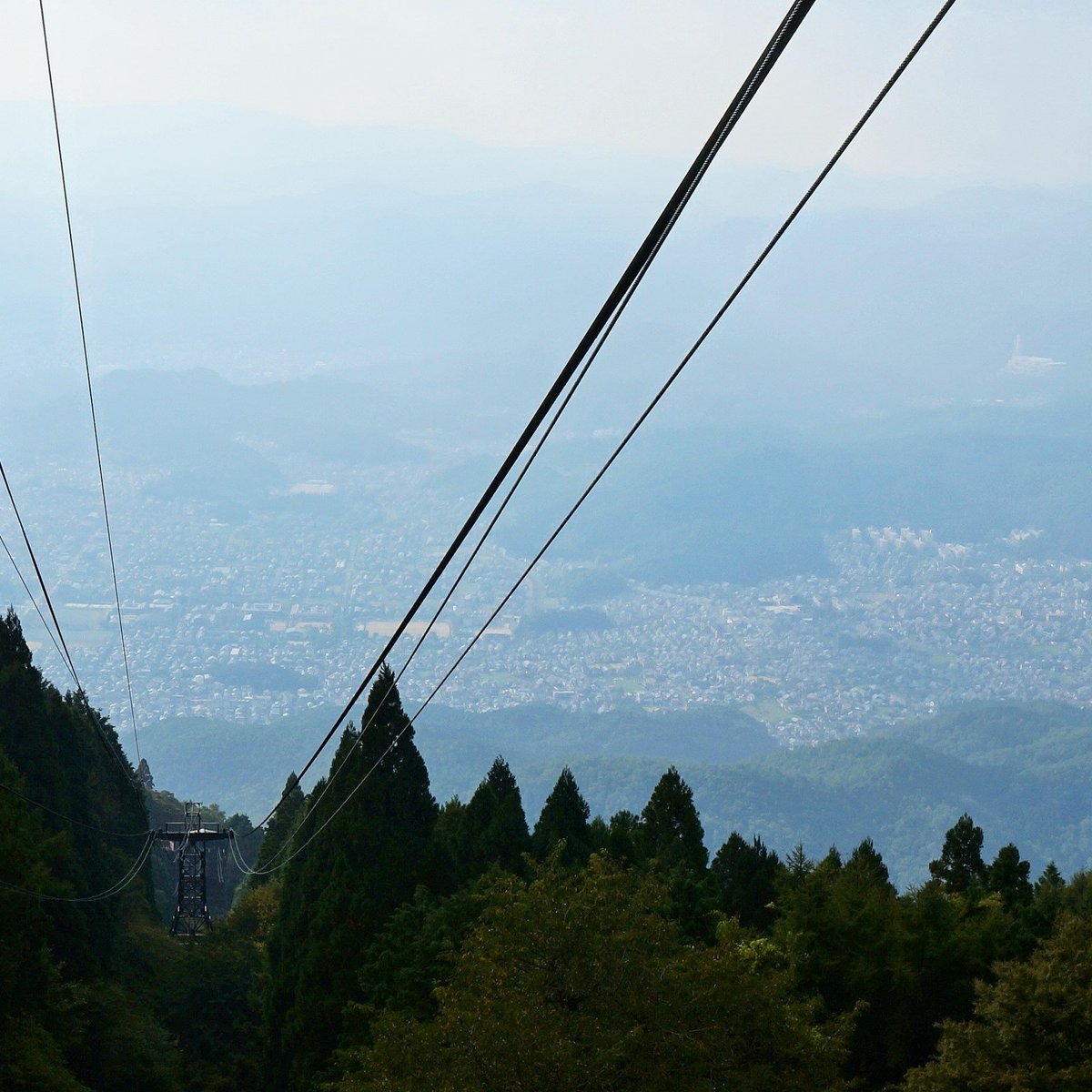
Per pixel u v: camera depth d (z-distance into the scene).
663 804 52.03
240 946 55.91
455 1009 24.77
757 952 32.91
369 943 42.31
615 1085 23.62
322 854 45.16
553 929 25.25
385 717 45.06
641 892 26.91
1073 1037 25.86
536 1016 23.89
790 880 41.22
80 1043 41.94
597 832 52.41
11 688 56.00
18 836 41.91
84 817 60.66
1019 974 26.64
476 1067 23.55
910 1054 32.44
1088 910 36.97
